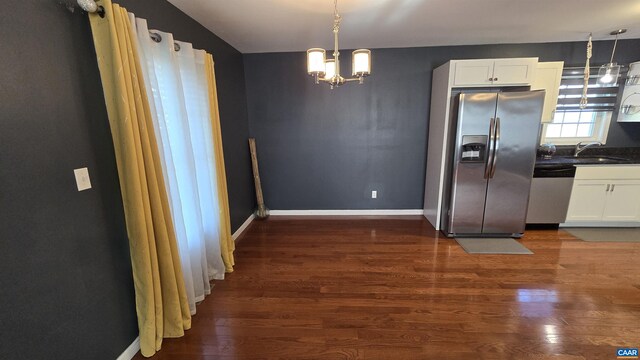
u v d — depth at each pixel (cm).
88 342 140
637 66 330
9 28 104
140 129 152
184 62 212
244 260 286
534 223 340
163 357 169
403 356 168
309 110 385
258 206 403
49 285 120
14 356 107
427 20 260
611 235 325
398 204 410
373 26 274
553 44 343
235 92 344
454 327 189
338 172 404
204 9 223
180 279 184
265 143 399
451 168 321
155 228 166
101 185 146
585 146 364
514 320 194
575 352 167
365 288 234
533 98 288
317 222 390
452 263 271
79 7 132
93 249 142
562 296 218
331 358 167
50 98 119
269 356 169
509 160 305
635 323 188
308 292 231
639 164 317
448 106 316
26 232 110
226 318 202
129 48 145
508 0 217
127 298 165
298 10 228
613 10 240
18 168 107
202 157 233
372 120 384
